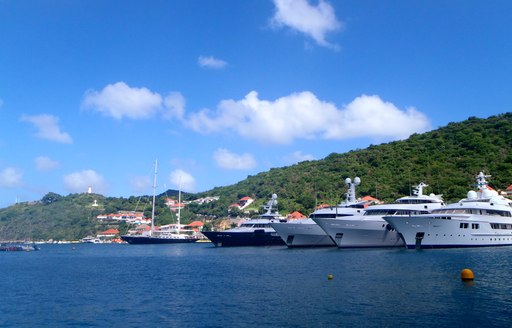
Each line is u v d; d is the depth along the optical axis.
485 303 28.45
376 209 72.75
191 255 83.06
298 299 31.33
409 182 127.12
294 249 84.44
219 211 195.12
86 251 124.19
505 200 72.62
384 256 58.66
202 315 27.88
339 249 73.88
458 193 113.44
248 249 94.50
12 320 28.64
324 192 148.50
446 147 156.12
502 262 48.03
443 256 55.50
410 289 33.53
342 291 33.72
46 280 48.94
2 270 62.91
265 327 24.48
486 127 166.00
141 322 26.92
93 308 31.58
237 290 36.44
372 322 24.72
